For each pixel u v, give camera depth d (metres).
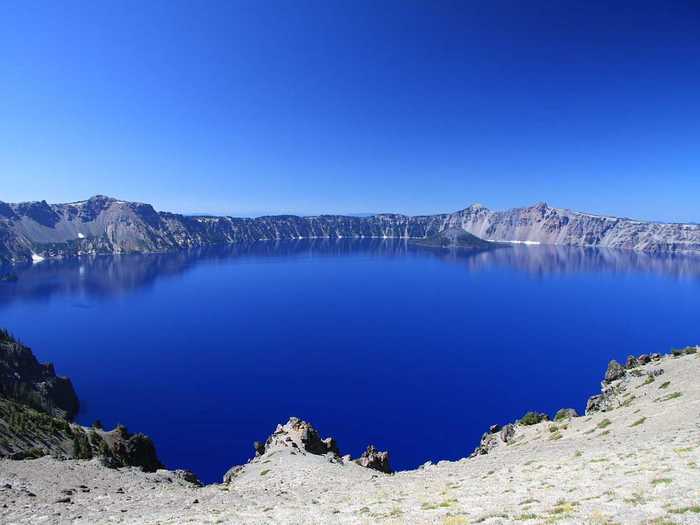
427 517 27.58
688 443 40.69
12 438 112.88
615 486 28.70
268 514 33.66
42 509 38.88
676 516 20.98
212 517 34.03
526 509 26.28
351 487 50.44
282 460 88.62
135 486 54.84
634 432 59.72
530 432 99.44
